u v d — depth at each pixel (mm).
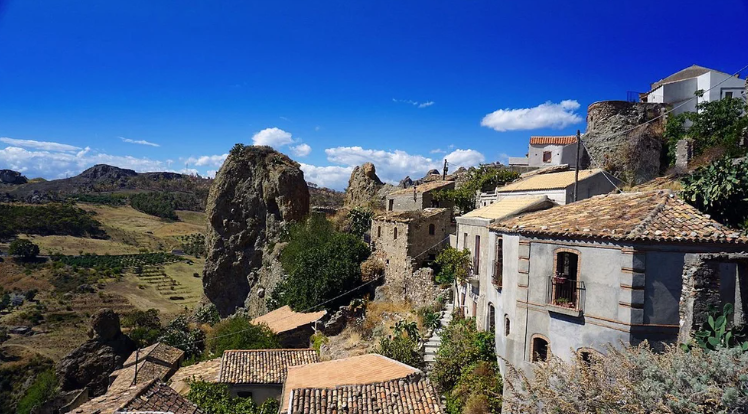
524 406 12930
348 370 22328
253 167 75188
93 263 127250
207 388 26484
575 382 11891
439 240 42000
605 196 20422
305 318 41562
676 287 15234
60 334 79688
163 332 59188
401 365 21234
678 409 9898
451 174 70875
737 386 9820
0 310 89188
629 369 11570
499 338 22297
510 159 63438
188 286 117688
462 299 31500
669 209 16625
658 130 44438
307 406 17266
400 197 56344
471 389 21391
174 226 187750
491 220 25547
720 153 33844
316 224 58938
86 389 41562
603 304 16047
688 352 11453
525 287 18719
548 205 25500
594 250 16391
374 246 48219
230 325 45094
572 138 53594
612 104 47031
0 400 58062
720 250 15148
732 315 12883
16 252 119750
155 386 19688
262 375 28938
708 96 44656
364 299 41906
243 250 73000
